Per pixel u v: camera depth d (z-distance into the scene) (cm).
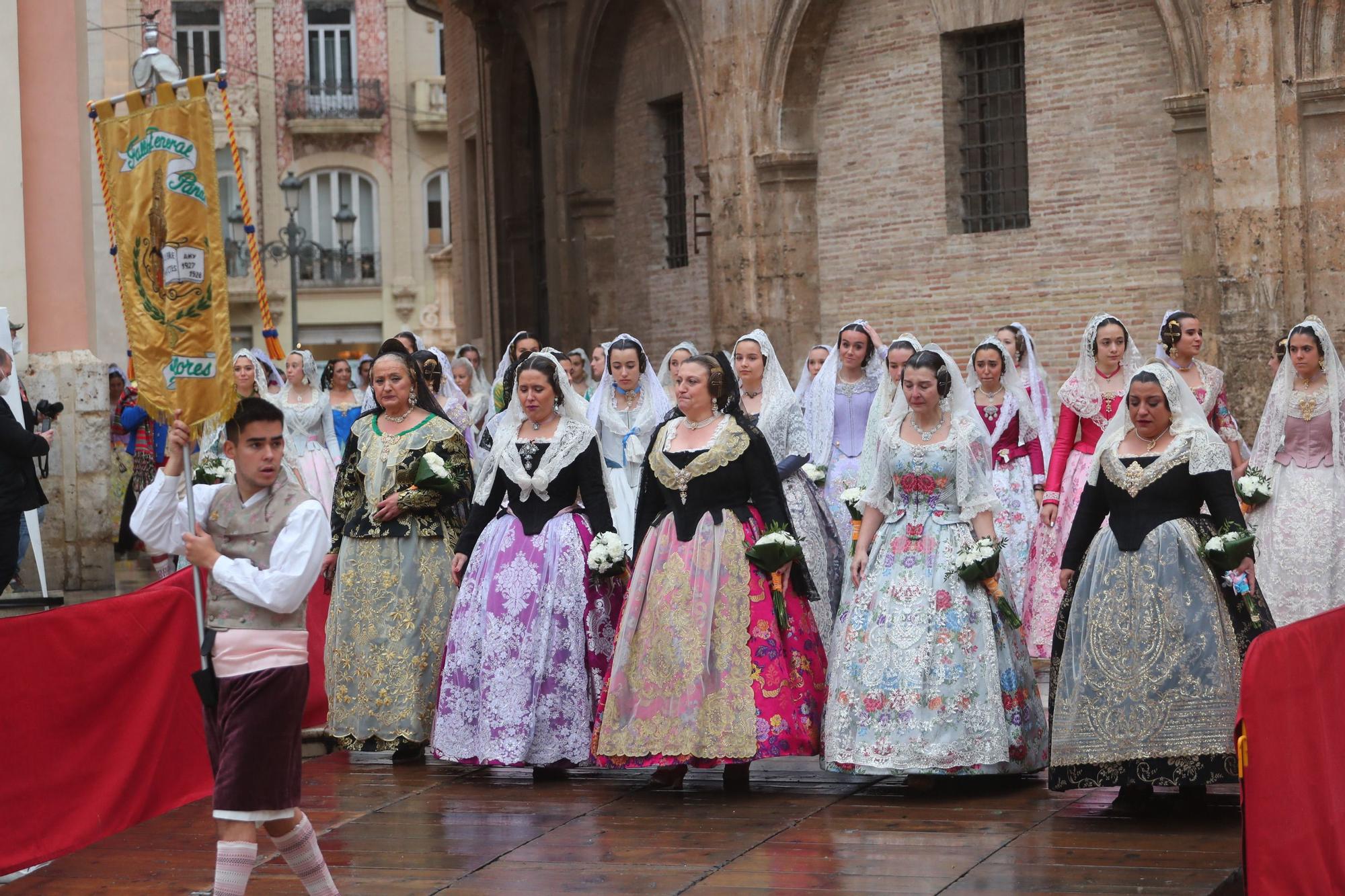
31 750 633
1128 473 655
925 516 709
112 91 2370
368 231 4281
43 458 1331
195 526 518
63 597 952
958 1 1653
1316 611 918
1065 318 1591
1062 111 1581
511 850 616
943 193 1683
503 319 2539
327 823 671
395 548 802
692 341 2038
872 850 597
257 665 506
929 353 712
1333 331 1345
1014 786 702
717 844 614
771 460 725
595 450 773
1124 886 541
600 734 716
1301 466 930
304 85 4200
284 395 1335
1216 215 1381
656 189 2097
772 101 1783
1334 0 1326
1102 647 644
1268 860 512
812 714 711
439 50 4300
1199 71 1441
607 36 2127
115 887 591
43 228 1357
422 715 794
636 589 721
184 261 538
